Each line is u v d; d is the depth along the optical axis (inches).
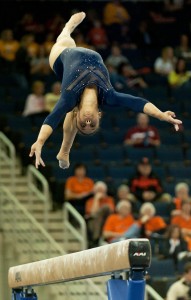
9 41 1823.3
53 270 676.1
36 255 1354.6
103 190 1371.8
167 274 1270.9
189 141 1638.8
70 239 1402.6
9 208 1413.6
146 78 1830.7
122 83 1744.6
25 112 1604.3
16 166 1530.5
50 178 1469.0
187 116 1702.8
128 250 543.8
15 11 1958.7
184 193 1412.4
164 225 1343.5
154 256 1291.8
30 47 1806.1
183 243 1298.0
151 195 1434.5
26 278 729.6
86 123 637.9
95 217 1334.9
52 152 1501.0
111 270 574.6
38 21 1956.2
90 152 1529.3
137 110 643.5
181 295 1149.1
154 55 1945.1
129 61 1909.4
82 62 661.3
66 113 657.6
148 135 1576.0
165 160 1565.0
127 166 1503.4
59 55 693.3
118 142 1593.3
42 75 1747.0
